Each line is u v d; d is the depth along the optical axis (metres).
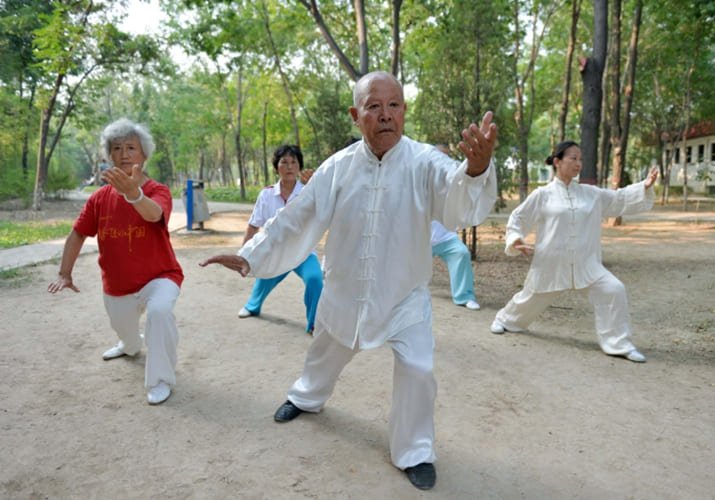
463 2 9.26
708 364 4.47
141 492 2.57
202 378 4.04
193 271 8.45
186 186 13.23
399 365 2.69
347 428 3.24
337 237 2.79
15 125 22.97
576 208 4.73
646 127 26.97
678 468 2.84
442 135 9.12
